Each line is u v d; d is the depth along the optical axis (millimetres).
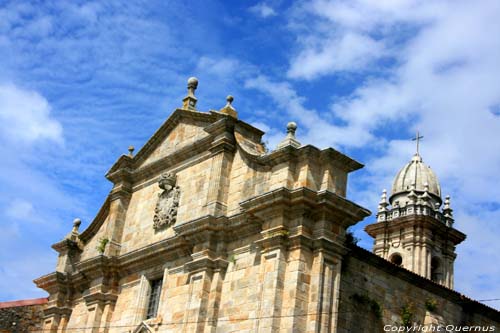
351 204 31000
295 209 30984
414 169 70188
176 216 38188
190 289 33688
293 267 30109
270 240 30875
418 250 63750
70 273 43688
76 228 45438
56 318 42906
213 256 33938
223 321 32281
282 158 32531
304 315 29359
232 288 32719
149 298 37562
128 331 36938
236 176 35625
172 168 40156
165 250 36688
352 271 33406
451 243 66375
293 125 33125
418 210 66125
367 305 33438
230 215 34688
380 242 65875
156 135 42094
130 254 38906
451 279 64938
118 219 41875
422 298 36719
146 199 41281
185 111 40219
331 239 30797
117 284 40000
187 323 32938
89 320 39344
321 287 29750
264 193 31656
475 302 38969
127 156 42969
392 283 35312
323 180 31594
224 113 37125
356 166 32312
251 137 37219
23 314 44938
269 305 29641
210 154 37500
